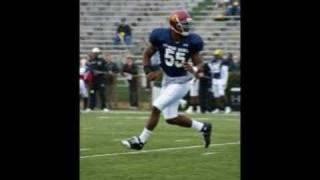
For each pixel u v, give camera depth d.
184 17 37.19
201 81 73.00
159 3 98.19
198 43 37.31
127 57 77.94
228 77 74.94
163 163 34.56
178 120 38.00
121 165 33.78
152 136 47.66
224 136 48.16
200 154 38.00
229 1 95.94
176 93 37.06
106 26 96.69
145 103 78.06
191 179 30.11
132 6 97.56
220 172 31.94
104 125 56.94
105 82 76.94
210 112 74.00
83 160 35.41
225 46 94.69
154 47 37.50
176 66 37.09
